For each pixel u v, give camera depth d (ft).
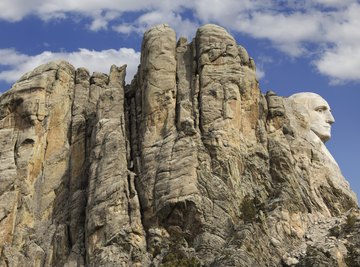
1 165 311.06
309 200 311.47
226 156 297.33
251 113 312.91
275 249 285.02
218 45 314.14
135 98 321.32
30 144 316.19
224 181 293.84
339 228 293.43
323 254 276.00
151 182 292.61
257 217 288.10
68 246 300.61
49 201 311.88
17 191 306.14
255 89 316.19
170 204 284.61
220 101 305.94
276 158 312.09
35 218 307.78
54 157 319.06
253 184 302.25
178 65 317.63
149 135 303.27
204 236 279.69
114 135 302.04
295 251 287.07
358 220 293.64
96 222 287.48
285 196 300.40
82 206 308.19
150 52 314.14
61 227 302.66
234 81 310.04
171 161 291.99
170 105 306.14
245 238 276.21
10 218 300.81
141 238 285.84
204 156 295.07
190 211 283.79
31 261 294.87
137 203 289.94
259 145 311.68
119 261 276.21
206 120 303.27
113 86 321.11
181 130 298.35
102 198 289.94
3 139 318.24
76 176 318.04
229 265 264.93
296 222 297.94
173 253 276.62
